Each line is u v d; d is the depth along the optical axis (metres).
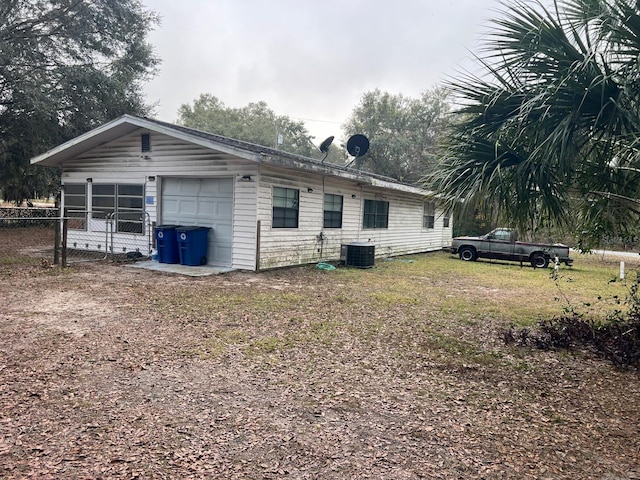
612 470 2.45
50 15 17.66
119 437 2.61
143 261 10.38
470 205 4.66
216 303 6.44
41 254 11.30
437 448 2.64
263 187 9.48
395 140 32.53
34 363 3.80
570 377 3.96
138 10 19.73
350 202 13.03
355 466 2.40
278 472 2.31
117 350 4.22
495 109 4.48
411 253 17.22
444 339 5.10
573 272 12.85
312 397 3.33
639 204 4.20
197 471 2.29
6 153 18.28
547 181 4.50
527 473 2.40
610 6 3.78
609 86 3.81
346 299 7.23
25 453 2.39
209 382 3.54
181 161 10.27
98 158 11.59
